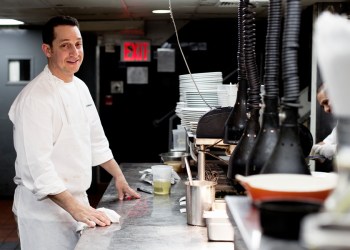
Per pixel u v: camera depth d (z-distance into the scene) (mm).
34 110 2662
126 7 6148
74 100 2881
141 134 8250
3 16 6641
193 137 3045
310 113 6254
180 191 3273
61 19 2848
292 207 1000
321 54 932
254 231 1082
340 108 934
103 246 2082
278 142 1385
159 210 2740
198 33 7895
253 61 1890
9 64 7523
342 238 737
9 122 7492
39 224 2803
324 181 1213
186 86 3820
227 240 2127
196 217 2389
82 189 2895
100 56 8125
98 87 8133
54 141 2791
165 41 7992
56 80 2846
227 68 7918
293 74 1340
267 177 1274
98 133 3135
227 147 2594
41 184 2568
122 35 8008
